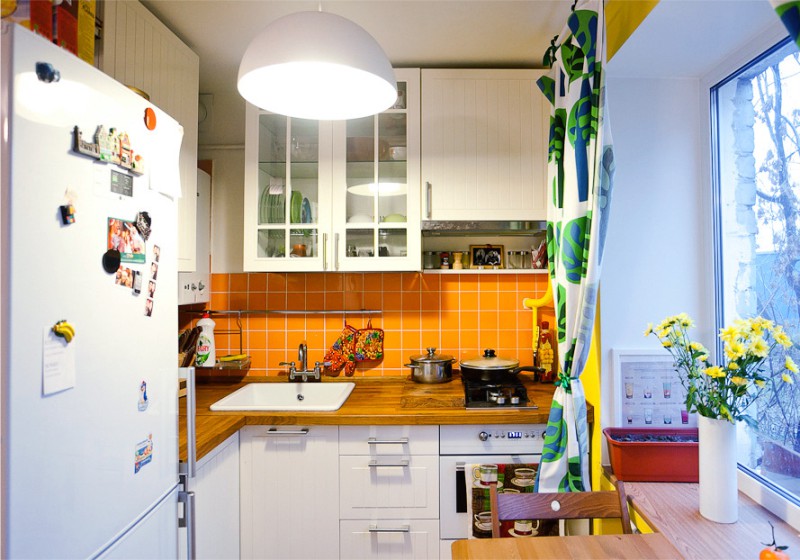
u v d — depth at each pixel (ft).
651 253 5.71
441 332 8.15
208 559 5.12
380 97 4.62
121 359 3.25
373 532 6.01
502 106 7.18
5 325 2.37
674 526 4.06
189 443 4.16
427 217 7.12
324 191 7.16
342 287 8.22
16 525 2.39
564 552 3.50
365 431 6.03
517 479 5.94
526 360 8.10
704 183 5.64
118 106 3.22
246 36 6.57
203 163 8.29
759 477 4.59
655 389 5.65
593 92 5.01
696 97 5.74
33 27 3.00
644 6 4.56
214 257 8.32
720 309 5.45
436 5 5.89
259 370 8.24
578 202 5.13
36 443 2.52
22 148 2.45
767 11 4.37
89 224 2.94
